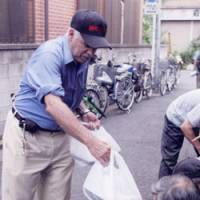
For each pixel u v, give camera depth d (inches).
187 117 145.6
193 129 146.2
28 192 113.3
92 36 100.5
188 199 69.9
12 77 282.0
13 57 280.8
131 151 250.7
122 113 380.2
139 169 216.5
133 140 278.5
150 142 273.7
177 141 166.4
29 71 105.0
